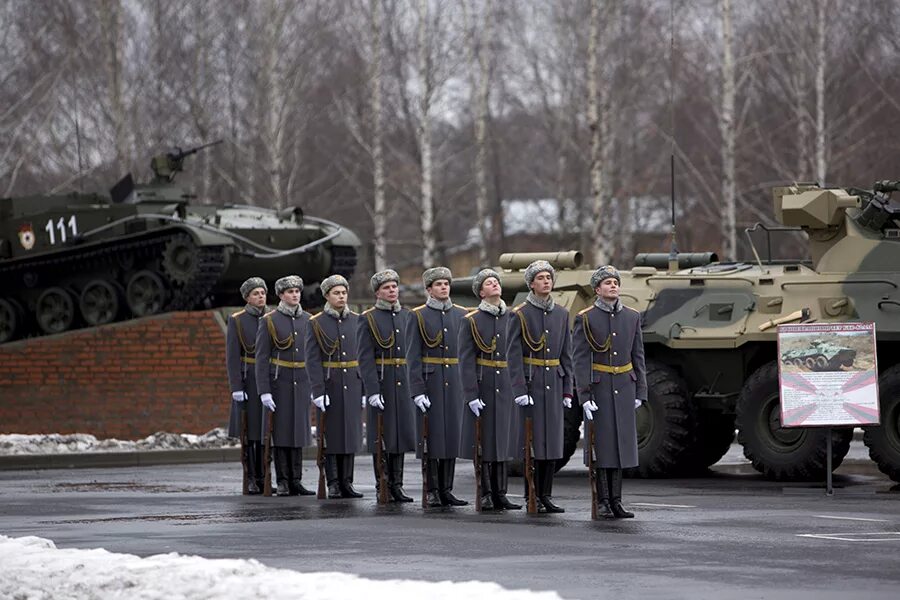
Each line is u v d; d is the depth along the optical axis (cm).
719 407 5222
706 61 12125
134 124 11275
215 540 3394
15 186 11888
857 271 5069
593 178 9869
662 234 13275
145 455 6122
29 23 11462
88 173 11306
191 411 6894
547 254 5509
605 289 3881
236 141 11612
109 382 6962
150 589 2619
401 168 12850
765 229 5319
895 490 4597
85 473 5556
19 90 11319
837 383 4381
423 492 4184
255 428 4741
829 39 11050
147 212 7706
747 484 4859
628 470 5159
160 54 11456
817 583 2753
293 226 7888
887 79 11475
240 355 4769
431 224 10350
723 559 3050
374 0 10719
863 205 5191
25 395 7019
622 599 2608
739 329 5094
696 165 12656
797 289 5088
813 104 11262
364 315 4416
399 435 4403
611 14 11112
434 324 4253
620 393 3869
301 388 4725
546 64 12275
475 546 3266
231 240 7438
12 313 8088
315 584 2611
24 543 3159
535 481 4028
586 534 3475
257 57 11019
